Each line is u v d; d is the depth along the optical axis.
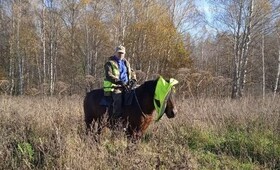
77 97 17.06
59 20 35.44
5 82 31.80
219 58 38.75
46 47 39.06
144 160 6.11
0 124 8.20
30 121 8.25
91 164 5.74
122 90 7.54
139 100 7.22
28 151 6.46
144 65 29.03
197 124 8.88
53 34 35.44
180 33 30.44
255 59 35.41
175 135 8.26
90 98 8.04
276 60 35.91
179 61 29.17
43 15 33.50
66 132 7.20
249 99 13.85
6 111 9.60
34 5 34.44
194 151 7.55
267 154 7.22
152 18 29.44
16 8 34.53
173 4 30.64
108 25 34.00
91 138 6.86
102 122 7.33
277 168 6.71
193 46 39.56
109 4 33.50
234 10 24.73
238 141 7.92
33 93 25.42
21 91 33.84
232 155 7.30
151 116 7.34
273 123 8.95
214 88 19.59
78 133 7.57
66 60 38.97
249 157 7.06
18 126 7.98
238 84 23.56
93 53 35.78
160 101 6.83
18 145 6.49
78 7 34.75
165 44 29.06
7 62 39.75
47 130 7.66
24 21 35.75
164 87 6.86
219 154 7.32
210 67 37.81
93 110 7.91
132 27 29.00
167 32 29.05
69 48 37.75
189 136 8.32
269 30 24.69
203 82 19.20
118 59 7.73
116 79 7.46
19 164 6.14
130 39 28.98
